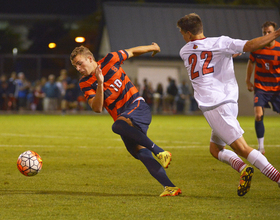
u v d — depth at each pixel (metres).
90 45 89.94
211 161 17.27
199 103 10.93
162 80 68.62
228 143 10.73
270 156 18.83
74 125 39.09
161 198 10.52
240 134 10.64
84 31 91.00
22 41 101.38
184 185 12.29
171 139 26.56
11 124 39.88
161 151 10.60
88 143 24.14
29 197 10.63
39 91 64.81
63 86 63.66
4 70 68.38
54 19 103.38
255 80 19.77
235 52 10.67
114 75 11.34
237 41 10.62
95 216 8.80
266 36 10.27
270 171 10.44
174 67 68.75
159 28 70.31
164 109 64.94
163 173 10.87
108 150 21.02
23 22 105.69
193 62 11.10
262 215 8.84
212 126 10.84
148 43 68.88
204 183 12.61
